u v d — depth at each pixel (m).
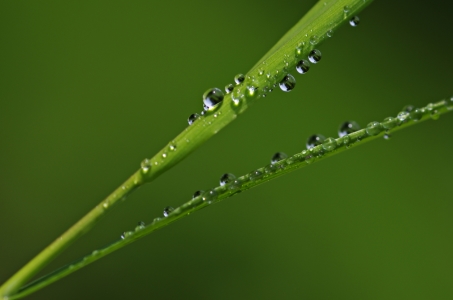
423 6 0.41
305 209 0.34
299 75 0.38
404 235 0.34
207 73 0.39
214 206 0.34
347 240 0.34
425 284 0.32
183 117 0.37
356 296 0.32
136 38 0.39
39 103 0.36
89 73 0.37
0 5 0.37
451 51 0.39
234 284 0.32
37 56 0.37
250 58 0.39
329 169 0.36
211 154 0.36
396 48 0.40
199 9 0.40
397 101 0.38
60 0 0.39
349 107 0.38
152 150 0.36
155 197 0.34
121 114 0.36
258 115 0.37
